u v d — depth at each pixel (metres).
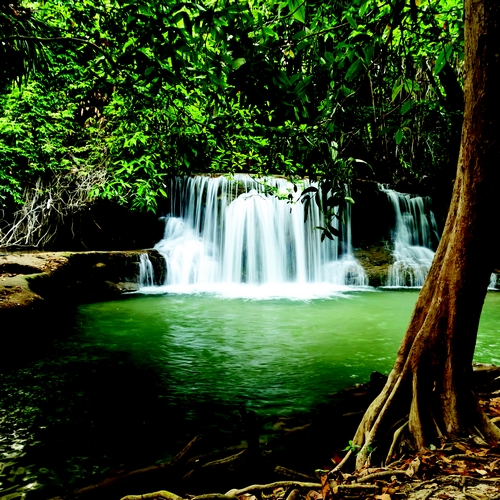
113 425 5.46
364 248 20.19
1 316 8.42
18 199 17.03
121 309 12.53
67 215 18.58
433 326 3.92
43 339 9.18
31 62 6.07
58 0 7.77
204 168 7.18
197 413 5.82
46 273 12.13
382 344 9.04
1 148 15.38
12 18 4.99
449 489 3.02
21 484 4.23
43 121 15.02
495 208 3.59
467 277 3.73
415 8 3.59
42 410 5.86
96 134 14.23
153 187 10.51
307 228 18.91
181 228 19.97
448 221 3.97
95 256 15.17
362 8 3.84
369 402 6.02
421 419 3.83
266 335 9.76
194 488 4.08
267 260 18.78
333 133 4.61
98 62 4.76
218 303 13.79
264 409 5.93
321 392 6.49
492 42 3.24
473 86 3.40
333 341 9.28
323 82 4.13
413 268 18.42
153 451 4.86
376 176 21.86
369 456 3.81
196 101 6.27
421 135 19.22
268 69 3.66
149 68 3.78
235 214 19.12
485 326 10.59
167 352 8.44
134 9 3.63
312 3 4.28
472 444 3.65
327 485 3.38
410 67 5.77
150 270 16.84
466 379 3.90
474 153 3.52
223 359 8.05
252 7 4.53
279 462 4.52
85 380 6.95
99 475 4.39
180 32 3.54
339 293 16.16
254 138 6.76
